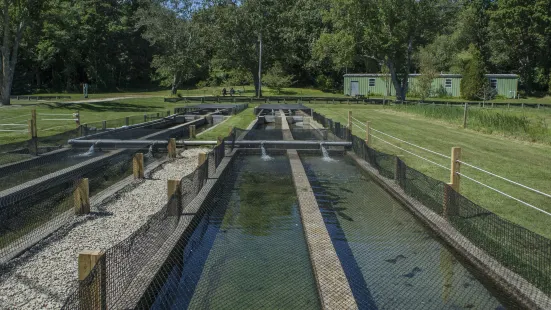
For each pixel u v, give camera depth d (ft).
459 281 20.58
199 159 36.11
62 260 21.53
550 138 58.80
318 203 33.12
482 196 31.73
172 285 20.16
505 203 30.01
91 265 14.99
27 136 61.62
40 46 194.39
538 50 219.61
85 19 212.23
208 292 19.57
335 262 20.54
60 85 224.33
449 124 82.53
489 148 54.03
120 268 17.66
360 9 149.28
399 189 34.17
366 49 160.35
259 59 176.04
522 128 65.31
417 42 160.97
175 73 188.75
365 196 34.99
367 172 41.86
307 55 230.48
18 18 108.47
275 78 209.46
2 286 18.83
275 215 30.30
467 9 240.12
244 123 85.71
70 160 47.52
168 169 43.78
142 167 39.14
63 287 18.80
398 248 24.47
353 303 16.84
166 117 89.81
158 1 188.85
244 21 176.86
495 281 19.42
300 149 53.78
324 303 16.83
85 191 28.50
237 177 41.91
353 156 49.93
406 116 102.53
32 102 119.96
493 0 247.29
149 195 33.71
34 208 29.32
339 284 18.37
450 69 208.54
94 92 218.38
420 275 21.24
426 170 40.63
